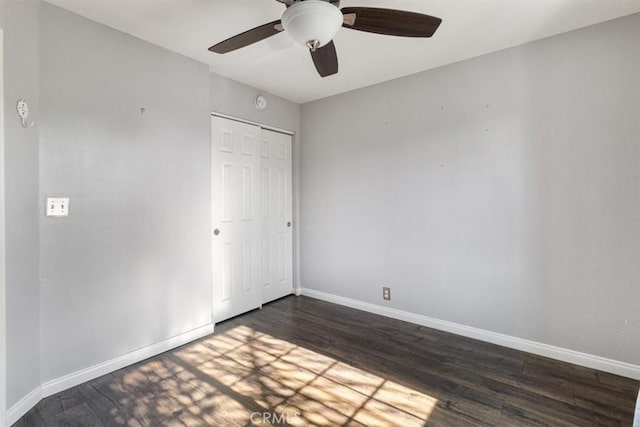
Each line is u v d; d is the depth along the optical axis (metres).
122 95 2.21
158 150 2.41
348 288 3.46
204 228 2.74
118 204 2.19
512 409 1.75
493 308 2.56
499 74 2.48
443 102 2.76
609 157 2.09
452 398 1.86
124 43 2.21
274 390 1.95
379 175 3.18
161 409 1.77
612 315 2.11
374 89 3.19
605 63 2.09
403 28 1.58
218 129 2.99
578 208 2.20
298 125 3.85
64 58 1.93
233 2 1.89
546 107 2.30
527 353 2.39
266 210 3.55
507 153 2.46
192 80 2.63
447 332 2.79
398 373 2.13
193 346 2.55
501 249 2.51
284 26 1.49
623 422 1.65
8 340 1.65
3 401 1.58
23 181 1.74
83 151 2.02
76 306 1.99
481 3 1.90
